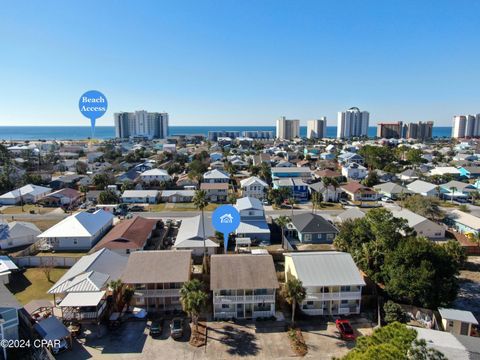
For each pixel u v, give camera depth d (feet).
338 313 119.85
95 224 191.21
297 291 109.91
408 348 68.64
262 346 101.76
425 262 119.34
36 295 129.59
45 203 269.03
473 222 201.98
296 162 473.67
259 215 204.74
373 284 129.08
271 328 111.34
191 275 134.62
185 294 106.73
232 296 114.93
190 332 108.47
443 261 121.90
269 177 360.48
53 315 110.22
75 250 174.60
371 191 291.17
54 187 326.24
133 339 104.32
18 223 185.26
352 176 377.91
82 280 115.03
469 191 288.92
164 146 650.84
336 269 122.83
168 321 114.52
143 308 120.57
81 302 105.50
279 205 265.34
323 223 193.26
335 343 103.76
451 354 84.17
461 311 111.24
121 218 233.35
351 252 150.61
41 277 144.46
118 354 97.09
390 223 145.89
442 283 117.08
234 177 387.75
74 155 538.06
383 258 136.26
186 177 351.67
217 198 291.99
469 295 134.10
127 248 163.32
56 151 585.22
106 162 465.88
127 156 511.40
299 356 97.35
